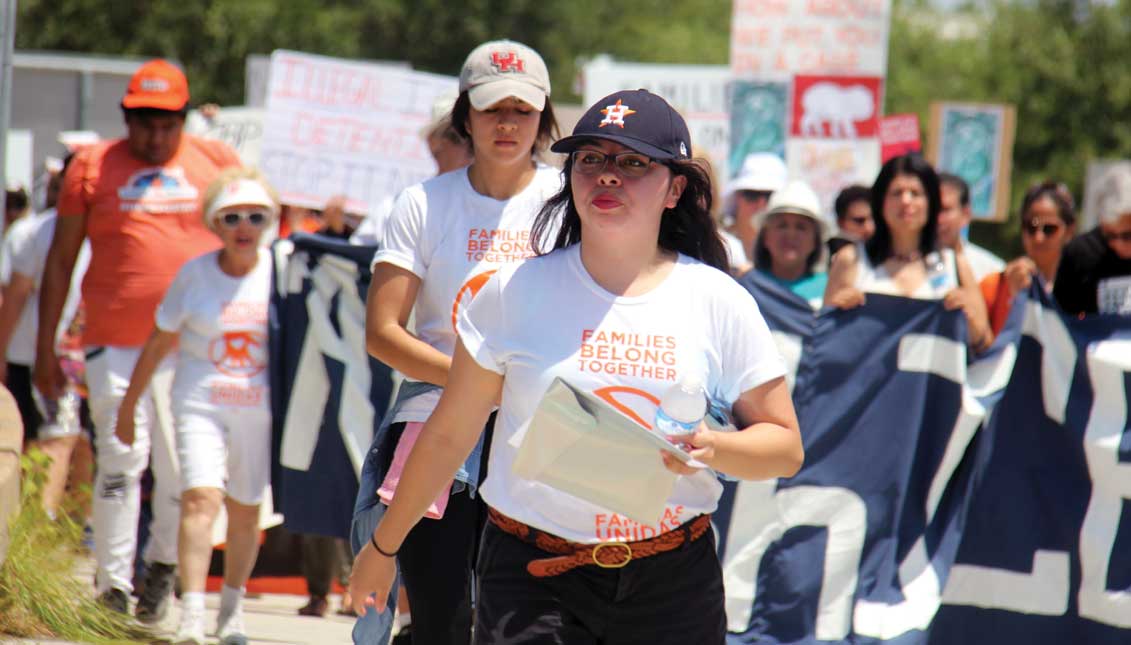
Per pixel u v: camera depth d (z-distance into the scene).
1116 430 17.02
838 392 17.59
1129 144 93.56
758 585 17.41
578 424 8.82
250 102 40.25
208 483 17.23
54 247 19.98
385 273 12.82
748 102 32.97
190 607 16.86
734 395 9.55
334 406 18.59
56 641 15.86
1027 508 17.25
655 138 9.31
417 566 12.32
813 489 17.47
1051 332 17.41
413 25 108.44
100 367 19.22
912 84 122.62
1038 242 22.77
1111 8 96.56
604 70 35.16
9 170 42.38
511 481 9.57
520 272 9.58
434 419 9.73
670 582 9.49
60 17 85.00
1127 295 20.33
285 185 28.88
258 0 90.25
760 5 32.88
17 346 25.98
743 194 23.92
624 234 9.33
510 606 9.49
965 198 22.11
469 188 12.88
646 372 9.32
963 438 17.33
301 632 19.17
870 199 18.25
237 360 17.75
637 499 8.95
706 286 9.52
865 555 17.36
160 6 86.62
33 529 16.61
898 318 17.61
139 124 19.47
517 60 12.72
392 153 29.20
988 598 17.23
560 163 14.41
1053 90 95.69
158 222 19.48
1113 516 16.95
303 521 18.61
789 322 17.78
